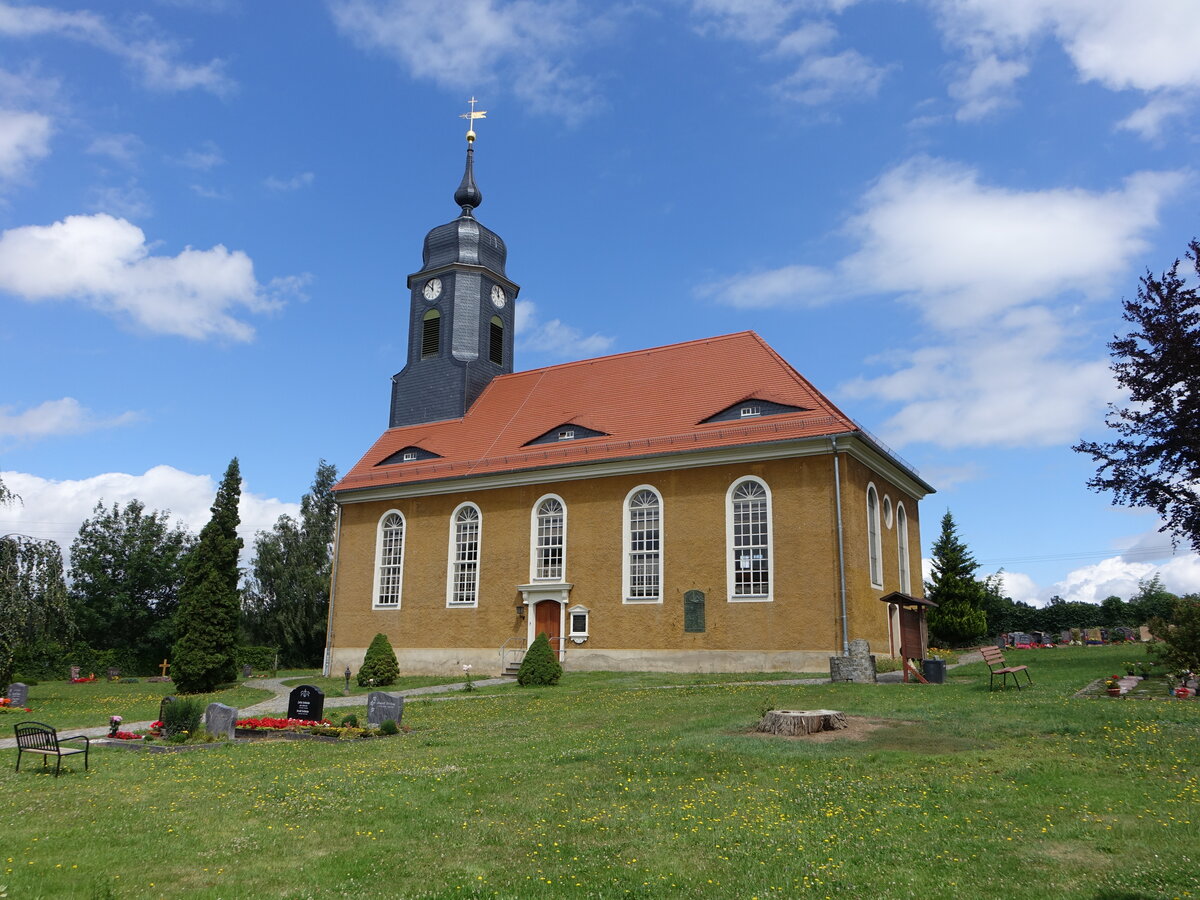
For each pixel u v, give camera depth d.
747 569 30.55
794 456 30.25
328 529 60.84
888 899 7.38
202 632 35.00
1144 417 26.36
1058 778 11.08
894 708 17.55
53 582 31.72
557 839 9.57
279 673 47.16
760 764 12.75
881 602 32.16
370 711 20.12
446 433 41.47
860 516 30.69
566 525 34.59
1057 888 7.38
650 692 24.34
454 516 38.03
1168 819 9.17
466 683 30.11
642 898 7.72
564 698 24.59
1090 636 51.38
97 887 8.20
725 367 35.66
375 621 39.41
